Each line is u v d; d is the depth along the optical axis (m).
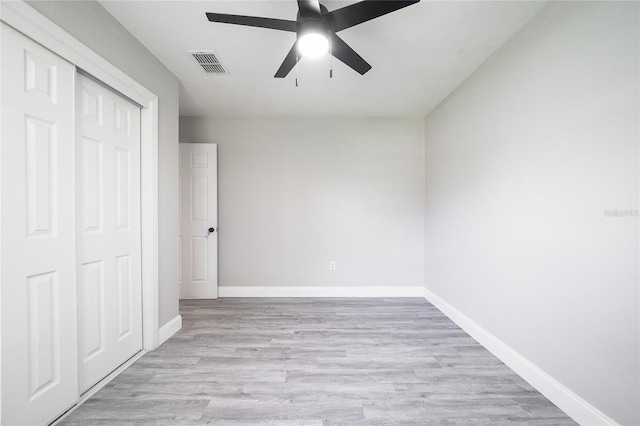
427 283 3.48
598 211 1.33
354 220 3.56
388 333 2.46
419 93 2.86
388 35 1.92
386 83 2.64
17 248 1.22
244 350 2.14
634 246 1.19
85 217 1.62
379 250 3.56
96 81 1.69
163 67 2.30
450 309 2.82
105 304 1.76
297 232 3.55
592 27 1.36
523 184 1.82
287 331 2.50
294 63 1.78
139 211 2.08
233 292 3.54
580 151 1.42
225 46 2.05
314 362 1.97
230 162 3.55
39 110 1.31
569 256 1.48
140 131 2.09
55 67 1.38
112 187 1.82
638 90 1.17
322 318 2.81
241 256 3.55
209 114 3.49
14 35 1.20
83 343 1.61
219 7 1.66
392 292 3.56
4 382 1.18
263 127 3.55
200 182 3.44
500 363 1.97
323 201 3.56
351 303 3.29
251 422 1.40
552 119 1.59
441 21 1.78
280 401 1.56
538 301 1.69
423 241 3.56
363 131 3.55
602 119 1.32
